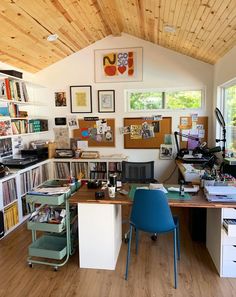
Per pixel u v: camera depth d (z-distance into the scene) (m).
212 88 4.34
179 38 3.57
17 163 3.68
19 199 3.58
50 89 4.73
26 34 3.26
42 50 3.93
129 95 4.65
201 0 2.22
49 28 3.33
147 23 3.43
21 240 3.18
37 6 2.76
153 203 2.21
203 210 3.04
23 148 4.34
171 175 4.59
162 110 4.54
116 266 2.59
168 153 4.57
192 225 3.10
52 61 4.55
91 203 2.44
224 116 4.03
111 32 4.39
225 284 2.30
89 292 2.22
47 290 2.26
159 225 2.26
